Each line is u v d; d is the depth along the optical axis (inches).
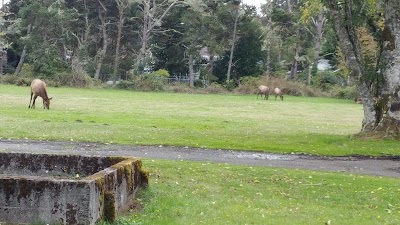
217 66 3161.9
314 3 922.1
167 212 332.8
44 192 282.2
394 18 802.2
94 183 282.0
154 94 2374.5
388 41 810.8
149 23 2886.3
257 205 374.0
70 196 279.7
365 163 629.9
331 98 2696.9
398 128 807.7
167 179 454.3
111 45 3152.1
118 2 2876.5
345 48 837.2
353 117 1443.2
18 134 753.6
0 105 1293.1
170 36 3031.5
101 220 289.7
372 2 820.0
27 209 283.6
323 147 741.9
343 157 671.8
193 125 1008.9
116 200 314.2
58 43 2987.2
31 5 2726.4
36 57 2723.9
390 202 412.8
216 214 336.8
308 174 518.3
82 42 2989.7
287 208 370.3
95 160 380.8
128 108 1419.8
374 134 817.5
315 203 398.0
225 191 418.6
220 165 549.0
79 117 1053.8
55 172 384.8
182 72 3169.3
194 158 609.0
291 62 3245.6
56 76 2628.0
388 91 815.1
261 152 687.1
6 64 3117.6
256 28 3063.5
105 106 1451.8
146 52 2984.7
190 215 329.4
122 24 2942.9
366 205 399.5
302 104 2039.9
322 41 3189.0
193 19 2864.2
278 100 2293.3
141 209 338.0
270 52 3085.6
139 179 380.8
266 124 1101.1
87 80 2650.1
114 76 2866.6
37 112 1128.2
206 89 2763.3
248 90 2790.4
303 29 3105.3
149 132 847.1
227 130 938.7
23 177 287.0
